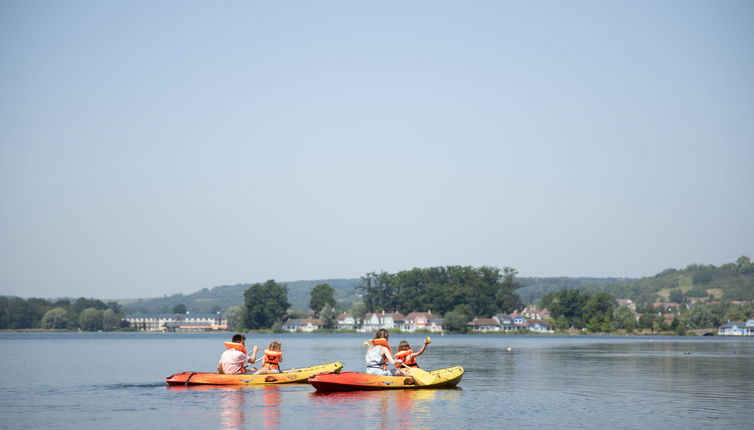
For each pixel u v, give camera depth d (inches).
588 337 6727.4
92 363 1772.9
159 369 1526.8
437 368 1585.9
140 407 824.9
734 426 703.7
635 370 1513.3
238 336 1070.4
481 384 1133.7
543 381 1203.9
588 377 1301.7
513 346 3499.0
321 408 810.8
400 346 1078.4
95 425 703.1
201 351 2667.3
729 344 4045.3
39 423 717.9
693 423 721.0
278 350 1094.4
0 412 795.4
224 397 909.8
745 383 1179.3
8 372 1427.2
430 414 770.2
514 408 823.7
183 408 813.2
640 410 816.9
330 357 2087.8
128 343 4003.4
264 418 740.0
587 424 709.9
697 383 1179.3
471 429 675.4
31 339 5113.2
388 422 714.8
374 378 987.3
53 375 1338.6
